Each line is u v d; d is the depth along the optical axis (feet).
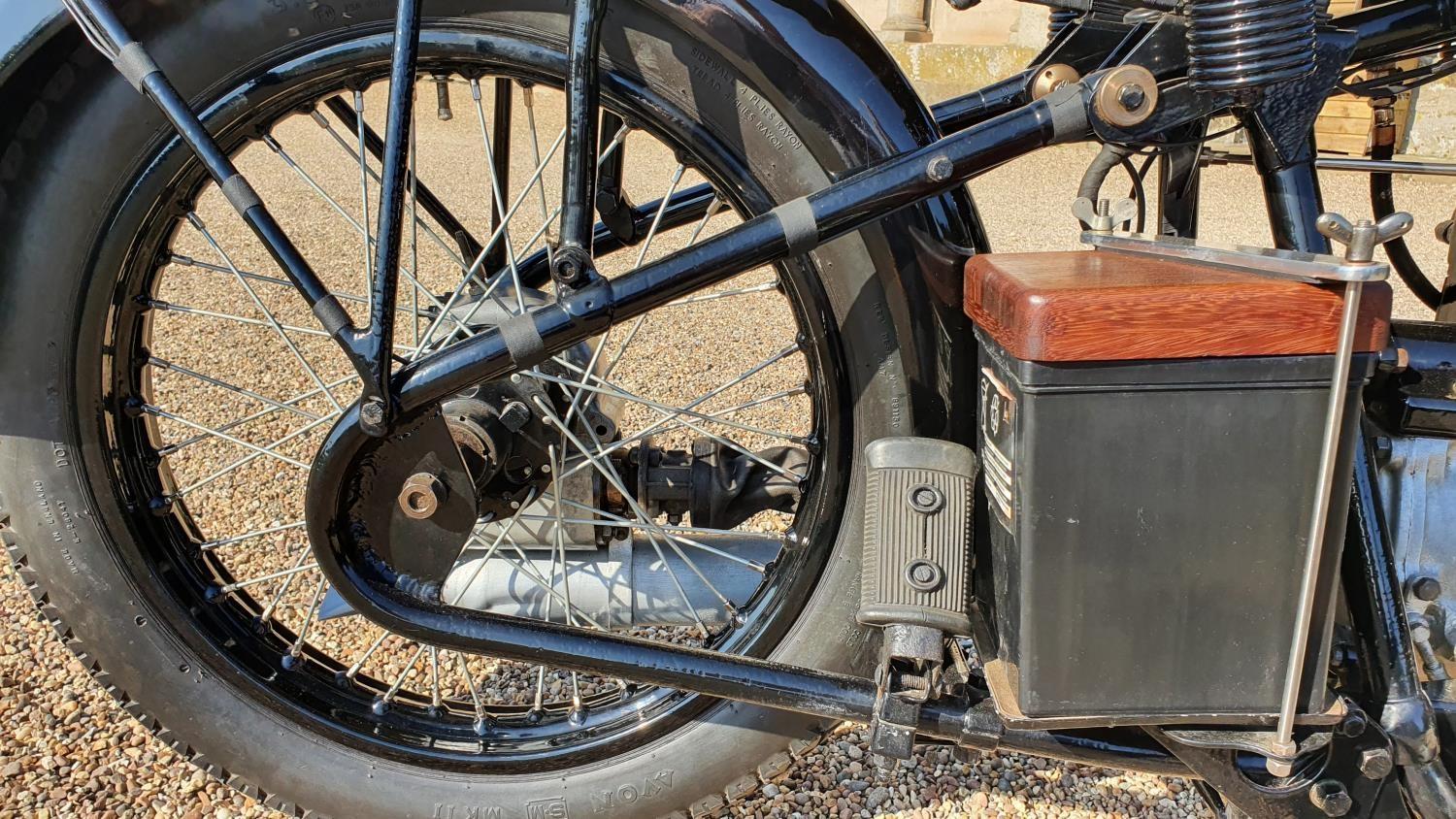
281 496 8.59
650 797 4.66
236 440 4.80
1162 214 4.19
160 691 4.58
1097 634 3.16
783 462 5.07
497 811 4.65
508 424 4.37
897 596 3.49
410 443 3.59
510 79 4.05
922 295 3.90
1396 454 4.14
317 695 4.75
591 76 3.26
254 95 3.82
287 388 10.61
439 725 4.83
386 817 4.67
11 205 3.92
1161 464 3.01
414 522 3.73
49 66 3.76
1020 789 5.80
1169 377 2.93
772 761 4.62
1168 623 3.15
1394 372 4.03
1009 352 3.08
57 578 4.40
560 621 5.07
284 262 3.32
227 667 4.59
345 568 3.66
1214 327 2.87
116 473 4.38
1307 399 2.97
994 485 3.39
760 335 12.84
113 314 4.17
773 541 5.25
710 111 3.84
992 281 3.22
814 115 3.73
